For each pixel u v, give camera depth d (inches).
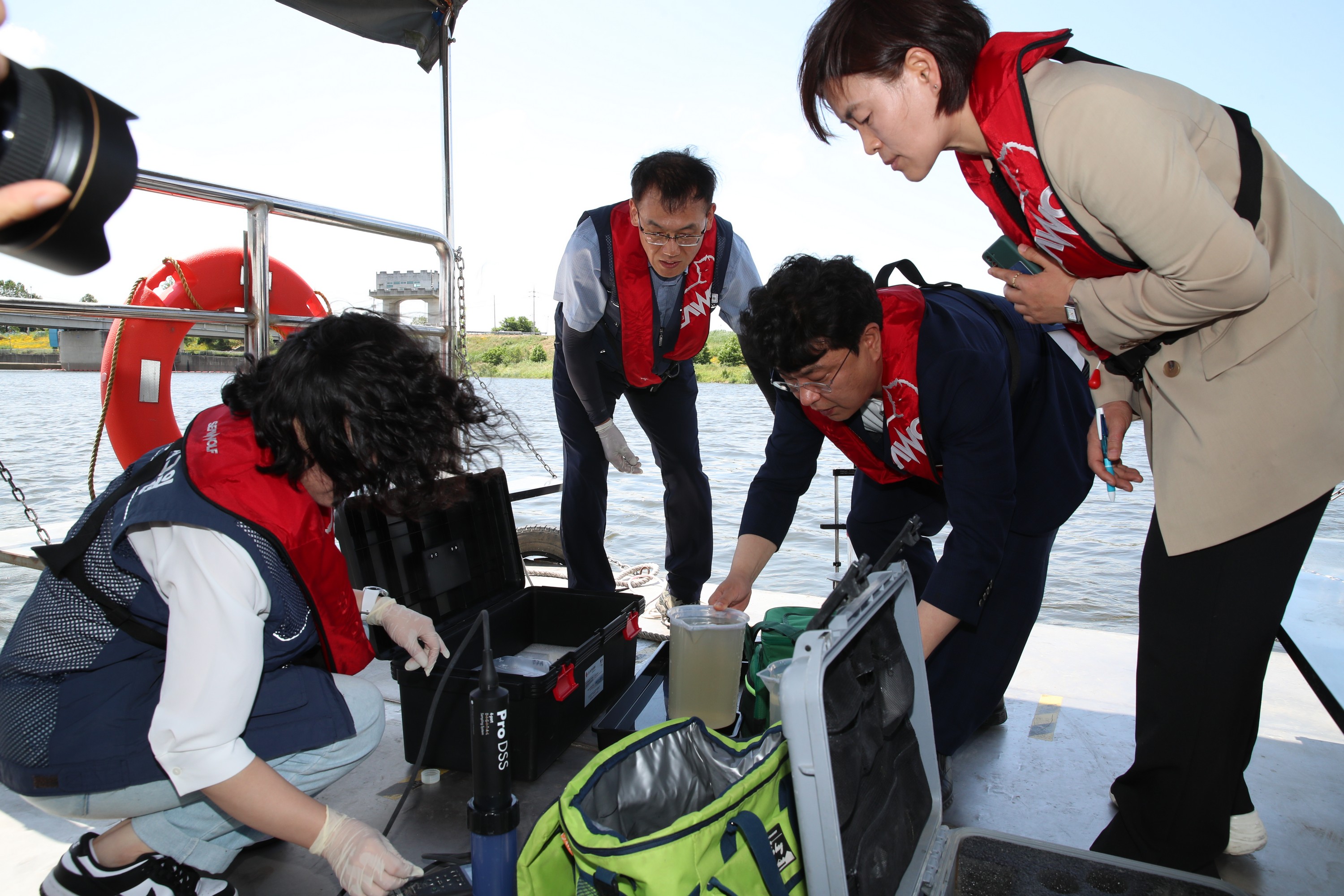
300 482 44.8
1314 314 45.0
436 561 82.9
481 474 87.9
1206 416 47.5
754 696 68.1
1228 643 48.8
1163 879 48.6
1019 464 65.5
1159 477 50.6
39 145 25.9
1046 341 67.0
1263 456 46.1
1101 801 70.0
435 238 114.4
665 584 128.2
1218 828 52.5
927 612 57.1
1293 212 45.7
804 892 43.8
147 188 81.2
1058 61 48.1
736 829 38.8
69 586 44.6
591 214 91.3
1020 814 67.9
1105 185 42.7
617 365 99.0
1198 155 44.5
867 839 43.8
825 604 43.7
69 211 26.9
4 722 44.6
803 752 36.2
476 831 43.3
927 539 80.7
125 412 106.3
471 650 79.7
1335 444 45.6
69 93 27.4
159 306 90.4
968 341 57.7
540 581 127.5
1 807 65.0
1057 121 44.2
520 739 69.0
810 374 55.5
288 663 49.7
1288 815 67.6
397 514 45.3
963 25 46.1
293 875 57.5
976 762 76.4
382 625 66.1
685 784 47.3
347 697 52.0
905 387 57.8
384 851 41.7
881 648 48.5
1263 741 80.1
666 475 106.1
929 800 54.5
